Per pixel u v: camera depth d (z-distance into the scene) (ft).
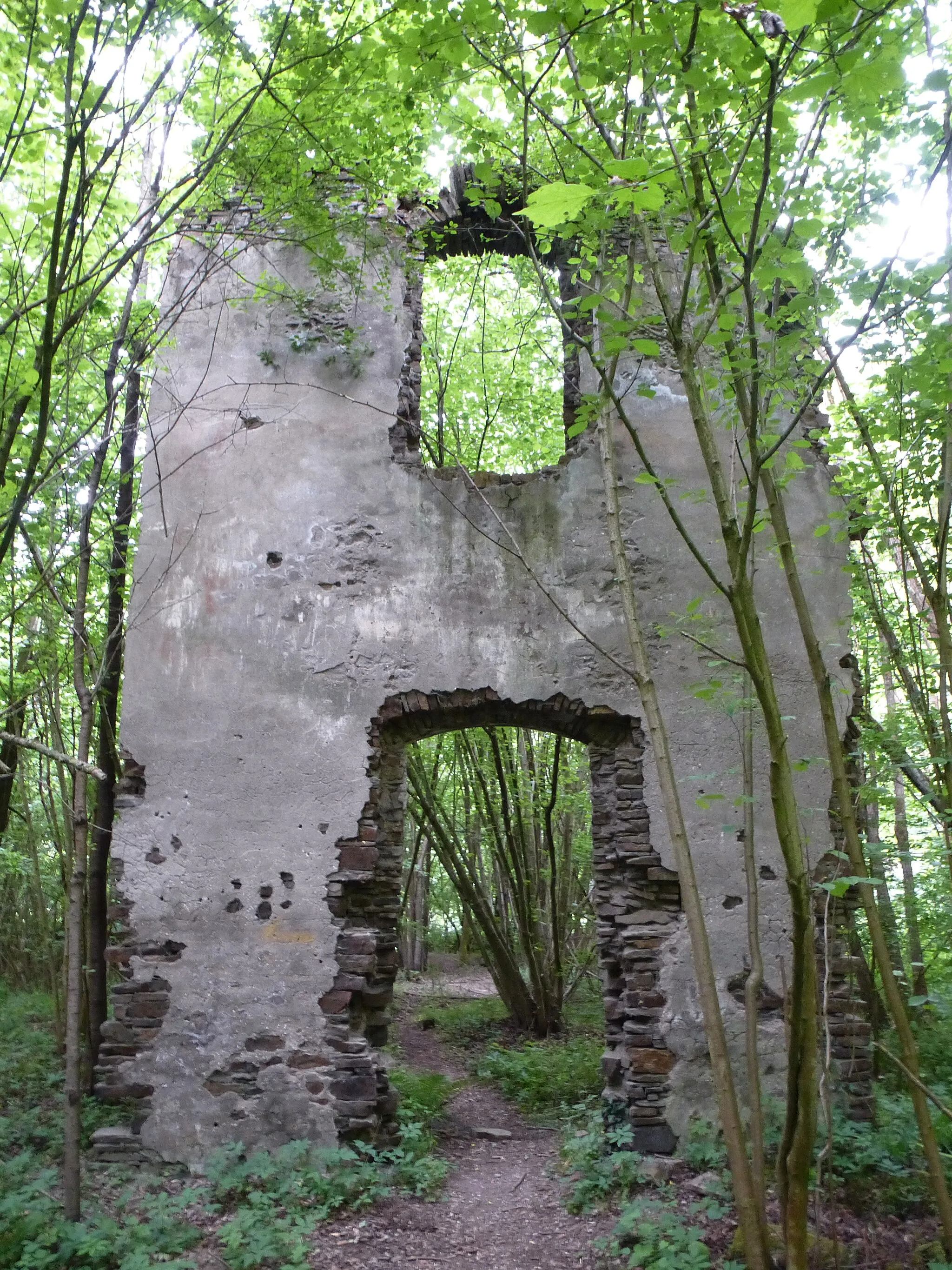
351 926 19.21
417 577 20.44
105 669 16.52
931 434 15.16
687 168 11.30
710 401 13.44
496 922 33.35
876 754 18.74
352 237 21.65
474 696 19.94
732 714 14.44
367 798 19.38
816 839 19.24
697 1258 13.56
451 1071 28.27
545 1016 32.99
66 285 13.46
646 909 19.08
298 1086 18.07
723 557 20.49
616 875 19.58
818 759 13.07
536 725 20.57
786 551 12.59
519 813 33.37
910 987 22.97
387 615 20.26
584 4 10.05
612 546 13.58
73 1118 15.17
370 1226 15.69
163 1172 17.65
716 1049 11.89
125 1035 18.44
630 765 19.74
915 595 21.85
